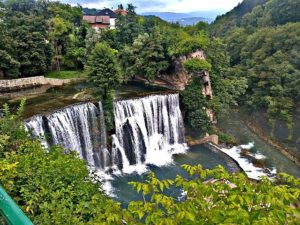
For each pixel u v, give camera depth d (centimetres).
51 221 746
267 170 2980
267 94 4531
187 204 423
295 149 3503
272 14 7125
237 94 4422
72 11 7431
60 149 1252
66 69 5153
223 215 384
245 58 5806
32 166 923
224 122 4447
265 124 4253
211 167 3005
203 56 4094
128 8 7300
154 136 3400
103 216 490
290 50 4775
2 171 801
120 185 2627
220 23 11338
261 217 375
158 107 3425
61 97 3341
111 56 3008
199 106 3581
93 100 2977
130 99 3159
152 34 4331
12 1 7762
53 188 869
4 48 3944
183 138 3597
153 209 443
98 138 2964
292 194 447
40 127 2453
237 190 443
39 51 4384
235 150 3441
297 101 4156
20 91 3744
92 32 5528
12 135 1197
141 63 4122
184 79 3950
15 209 258
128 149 3122
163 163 3102
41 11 6806
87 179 1031
